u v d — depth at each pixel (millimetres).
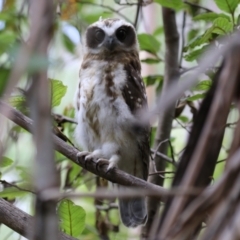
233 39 3250
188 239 3492
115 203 10938
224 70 3459
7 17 10141
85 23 12383
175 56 10898
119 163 10148
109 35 10727
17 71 2963
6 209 7133
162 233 3279
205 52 7512
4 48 3963
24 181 8859
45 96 3029
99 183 10570
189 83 3172
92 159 8922
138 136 9820
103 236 10328
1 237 11789
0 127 3537
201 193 3311
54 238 3230
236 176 3232
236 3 8453
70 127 10984
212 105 3494
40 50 3055
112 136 9867
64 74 13883
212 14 8727
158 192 3400
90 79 10086
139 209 9977
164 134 10727
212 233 3154
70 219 7805
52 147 3143
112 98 9844
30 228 7008
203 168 3631
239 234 3102
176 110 9922
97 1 13922
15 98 7559
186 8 10203
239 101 3561
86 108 9961
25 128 7703
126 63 10508
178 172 3789
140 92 10172
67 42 11852
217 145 3631
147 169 10125
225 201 3209
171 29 10977
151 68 16047
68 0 8156
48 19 2967
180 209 3301
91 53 10820
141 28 15812
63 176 12094
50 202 3275
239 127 3475
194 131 3848
